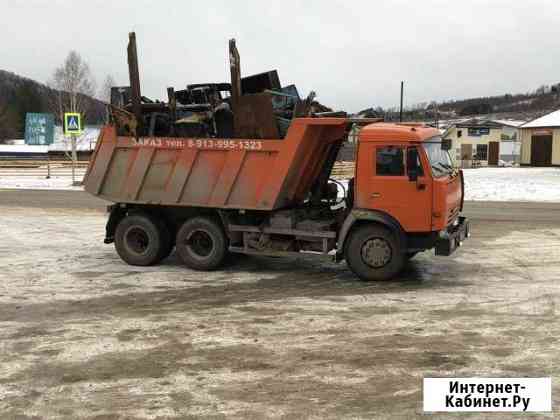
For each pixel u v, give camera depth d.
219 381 5.07
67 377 5.21
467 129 50.56
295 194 9.42
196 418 4.39
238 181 9.20
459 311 7.08
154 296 8.08
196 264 9.68
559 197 21.12
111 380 5.13
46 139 62.25
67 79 47.22
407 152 8.29
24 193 23.27
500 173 35.06
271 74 10.35
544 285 8.33
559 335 6.16
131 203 10.06
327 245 8.99
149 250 10.05
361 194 8.55
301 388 4.89
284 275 9.29
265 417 4.38
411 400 4.64
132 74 9.77
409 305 7.38
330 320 6.80
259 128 9.03
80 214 17.19
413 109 98.38
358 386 4.92
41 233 13.88
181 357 5.67
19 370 5.39
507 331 6.30
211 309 7.38
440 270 9.39
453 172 9.09
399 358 5.54
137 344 6.06
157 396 4.79
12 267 10.05
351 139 9.35
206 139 9.34
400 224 8.43
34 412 4.53
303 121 8.70
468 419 4.34
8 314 7.23
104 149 10.05
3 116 82.50
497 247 11.37
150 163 9.73
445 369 5.26
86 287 8.62
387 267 8.59
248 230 9.35
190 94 10.16
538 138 45.66
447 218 8.48
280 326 6.61
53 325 6.76
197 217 9.66
